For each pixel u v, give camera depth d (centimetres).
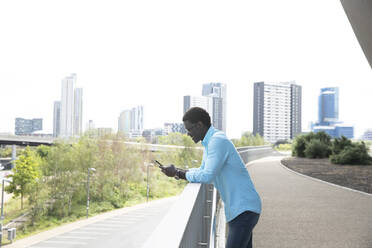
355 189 1032
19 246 4966
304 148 3056
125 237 4969
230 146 238
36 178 7588
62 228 6022
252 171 1658
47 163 7825
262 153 3356
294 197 885
